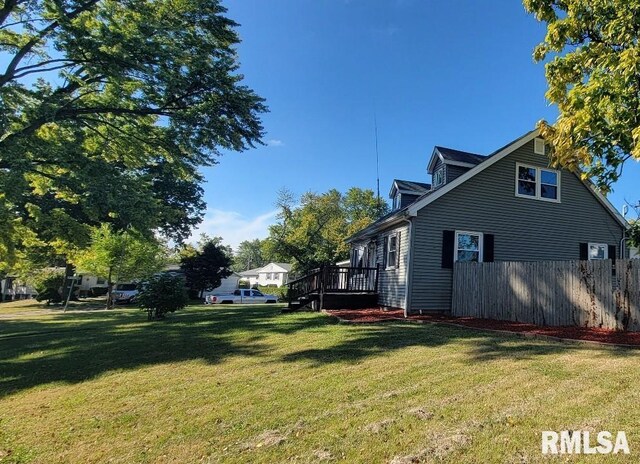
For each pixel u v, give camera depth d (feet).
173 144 54.29
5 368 28.55
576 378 16.49
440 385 16.87
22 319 72.54
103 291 149.48
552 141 20.88
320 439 12.60
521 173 49.67
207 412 16.15
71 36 42.01
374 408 14.82
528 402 14.12
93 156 53.16
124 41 43.42
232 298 107.45
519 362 19.66
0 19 42.80
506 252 47.44
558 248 49.90
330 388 17.74
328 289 51.42
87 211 45.37
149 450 13.15
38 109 42.09
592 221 52.24
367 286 56.70
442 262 45.09
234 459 11.93
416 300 43.78
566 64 19.95
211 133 53.78
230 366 23.70
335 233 142.00
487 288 38.81
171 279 55.88
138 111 52.49
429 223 45.16
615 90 17.66
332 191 170.09
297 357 24.53
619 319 27.48
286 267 207.41
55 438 14.84
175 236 141.59
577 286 30.55
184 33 50.88
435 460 10.62
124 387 21.01
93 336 40.81
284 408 15.72
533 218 49.32
